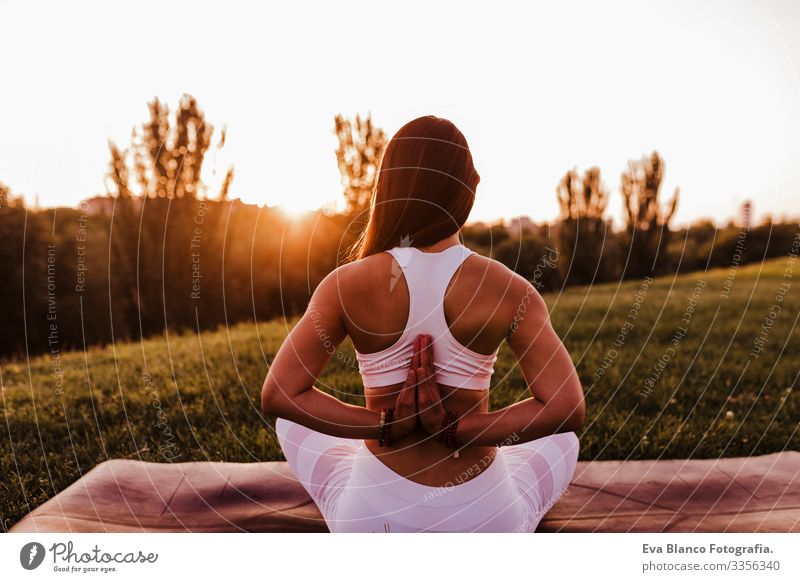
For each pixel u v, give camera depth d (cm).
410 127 142
